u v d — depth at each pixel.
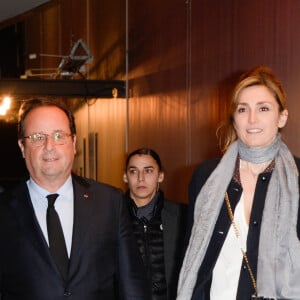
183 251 2.54
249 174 2.33
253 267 2.20
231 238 2.27
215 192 2.35
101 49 8.89
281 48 3.65
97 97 7.58
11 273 2.17
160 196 3.40
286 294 2.12
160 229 3.33
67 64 8.02
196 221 2.39
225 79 4.50
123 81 7.70
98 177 9.55
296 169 2.23
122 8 7.69
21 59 14.59
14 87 7.18
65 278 2.16
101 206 2.33
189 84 5.33
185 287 2.33
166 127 6.04
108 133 8.81
